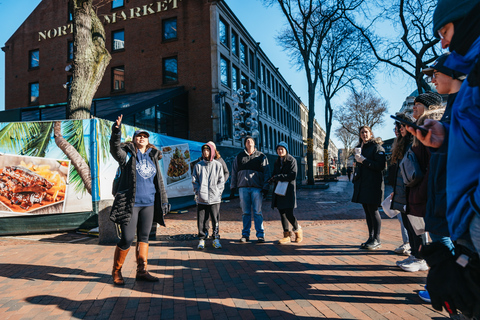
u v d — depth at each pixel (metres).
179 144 11.06
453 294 1.43
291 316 2.59
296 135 51.22
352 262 4.04
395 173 3.56
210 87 20.14
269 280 3.49
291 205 5.23
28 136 6.57
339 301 2.84
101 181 6.56
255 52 28.34
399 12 14.35
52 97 23.61
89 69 8.21
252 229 7.05
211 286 3.36
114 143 3.34
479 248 1.27
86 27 8.25
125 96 19.94
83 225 6.65
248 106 12.12
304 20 21.20
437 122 1.50
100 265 4.21
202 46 20.41
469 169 1.29
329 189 21.34
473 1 1.28
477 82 1.19
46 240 5.96
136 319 2.62
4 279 3.66
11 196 6.34
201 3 20.58
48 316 2.70
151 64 21.19
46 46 24.16
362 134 4.67
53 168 6.57
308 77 22.08
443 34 1.47
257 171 5.59
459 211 1.34
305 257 4.39
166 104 18.50
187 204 11.20
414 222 2.97
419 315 2.51
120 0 22.27
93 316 2.69
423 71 2.32
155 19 21.34
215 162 5.25
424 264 3.62
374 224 4.68
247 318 2.58
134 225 3.43
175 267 4.09
